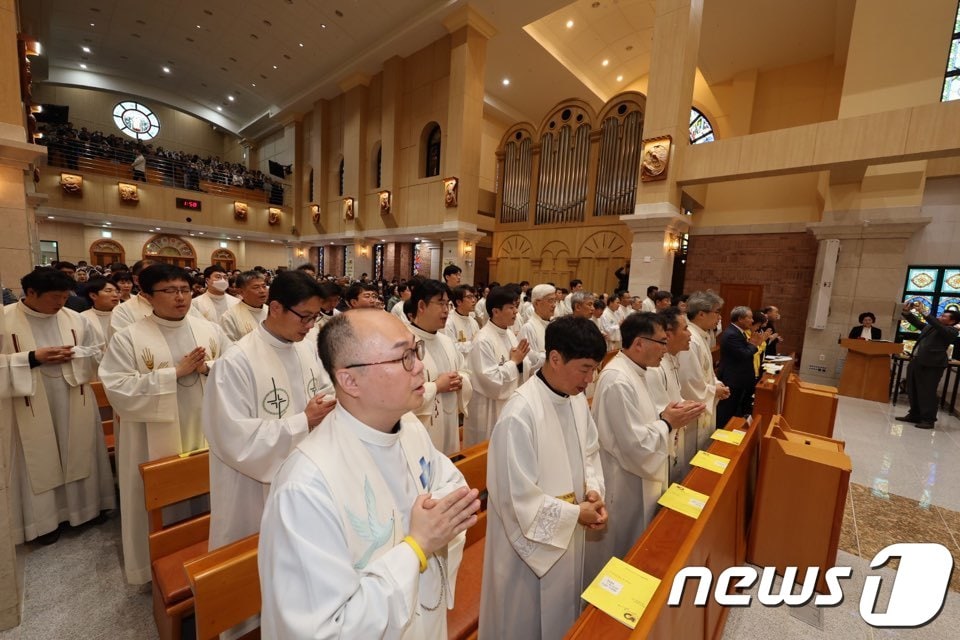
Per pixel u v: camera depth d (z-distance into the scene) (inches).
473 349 122.0
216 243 716.7
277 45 561.3
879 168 300.0
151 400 82.0
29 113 272.5
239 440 64.3
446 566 43.0
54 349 92.0
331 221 652.1
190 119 850.1
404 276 549.0
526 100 602.2
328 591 28.9
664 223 320.8
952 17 260.8
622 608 45.6
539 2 412.5
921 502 133.9
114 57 666.8
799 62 438.0
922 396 211.8
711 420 126.5
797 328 390.3
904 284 306.8
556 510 55.7
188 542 79.0
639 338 81.3
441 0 429.4
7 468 73.6
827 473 86.0
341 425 36.8
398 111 519.5
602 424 80.3
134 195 612.4
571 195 475.8
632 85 598.5
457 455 91.2
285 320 72.9
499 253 538.0
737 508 81.0
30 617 76.8
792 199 395.2
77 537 100.7
